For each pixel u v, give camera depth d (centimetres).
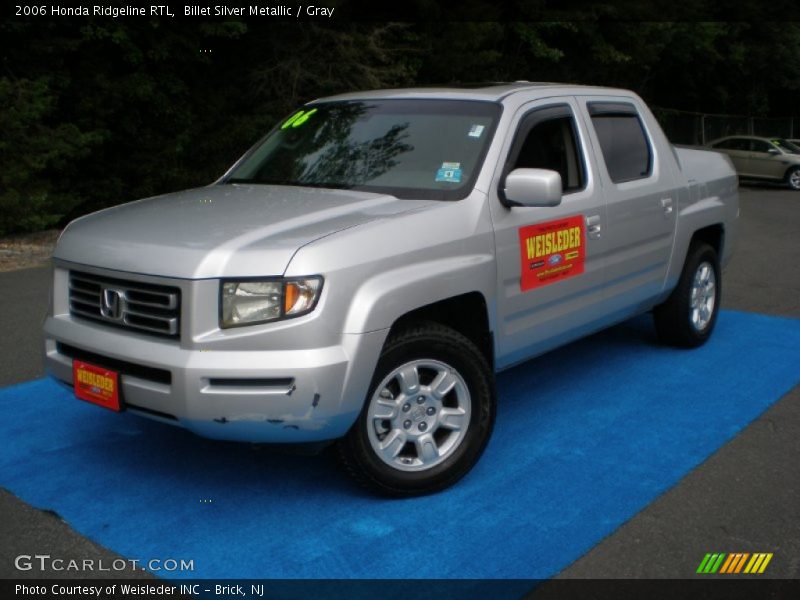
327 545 359
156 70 1475
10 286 881
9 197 1185
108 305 386
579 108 521
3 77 1241
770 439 480
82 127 1377
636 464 444
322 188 460
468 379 410
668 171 591
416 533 369
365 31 1714
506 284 443
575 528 375
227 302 358
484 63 1961
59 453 448
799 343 675
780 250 1187
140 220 414
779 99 4209
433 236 403
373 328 368
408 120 486
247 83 1673
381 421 392
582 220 495
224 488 411
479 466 441
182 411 357
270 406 354
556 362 623
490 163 445
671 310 632
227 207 425
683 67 3244
